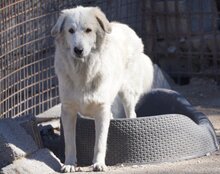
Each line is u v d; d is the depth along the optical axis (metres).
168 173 9.01
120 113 12.15
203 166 9.43
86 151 10.00
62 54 9.36
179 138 9.89
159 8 16.38
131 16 16.09
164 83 14.25
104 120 9.54
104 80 9.44
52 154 9.93
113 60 9.84
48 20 12.68
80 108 9.55
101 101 9.45
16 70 11.83
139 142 9.72
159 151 9.77
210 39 15.97
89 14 9.26
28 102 12.17
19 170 9.15
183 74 16.30
